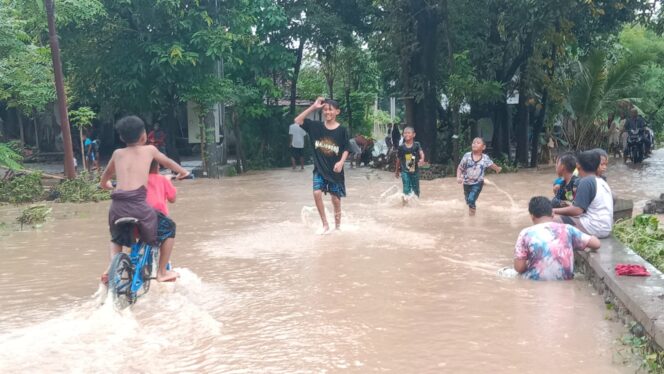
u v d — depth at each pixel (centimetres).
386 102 5334
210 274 667
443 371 399
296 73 2523
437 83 2111
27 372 406
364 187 1597
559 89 2041
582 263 659
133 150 581
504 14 1923
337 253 762
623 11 2130
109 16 1905
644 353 414
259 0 2231
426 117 2078
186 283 622
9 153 1520
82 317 525
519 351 431
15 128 2836
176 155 2241
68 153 1492
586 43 2336
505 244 809
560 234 630
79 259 763
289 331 480
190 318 510
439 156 2267
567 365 405
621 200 906
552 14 1850
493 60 2141
